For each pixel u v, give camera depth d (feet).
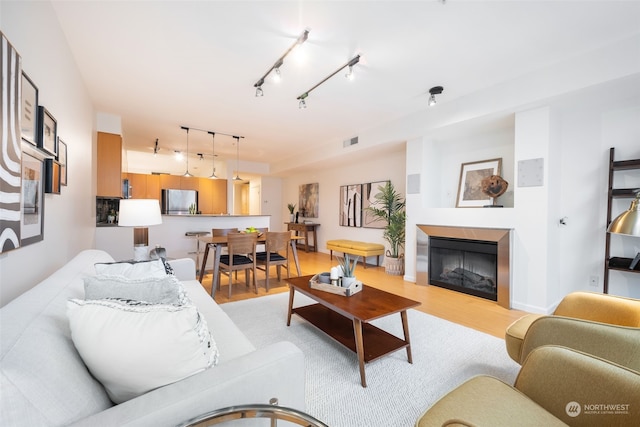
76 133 8.63
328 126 15.20
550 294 9.94
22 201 4.35
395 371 6.25
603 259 9.62
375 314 5.91
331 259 20.66
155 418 2.36
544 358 3.56
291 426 3.29
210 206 25.49
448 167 14.11
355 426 4.66
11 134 3.83
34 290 3.53
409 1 6.17
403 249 16.63
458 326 8.68
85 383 2.54
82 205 9.55
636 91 8.34
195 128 15.64
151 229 14.79
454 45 7.82
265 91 10.79
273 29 7.15
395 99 11.53
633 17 6.63
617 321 5.04
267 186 29.07
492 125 11.60
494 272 11.18
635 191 8.48
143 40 7.59
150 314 2.73
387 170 18.33
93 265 5.51
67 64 7.52
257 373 2.98
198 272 15.47
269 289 12.66
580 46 7.84
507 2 6.17
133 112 13.09
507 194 12.00
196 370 2.91
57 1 6.12
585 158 9.94
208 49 8.04
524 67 8.98
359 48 7.97
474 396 3.47
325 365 6.48
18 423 1.93
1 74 3.53
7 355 2.11
